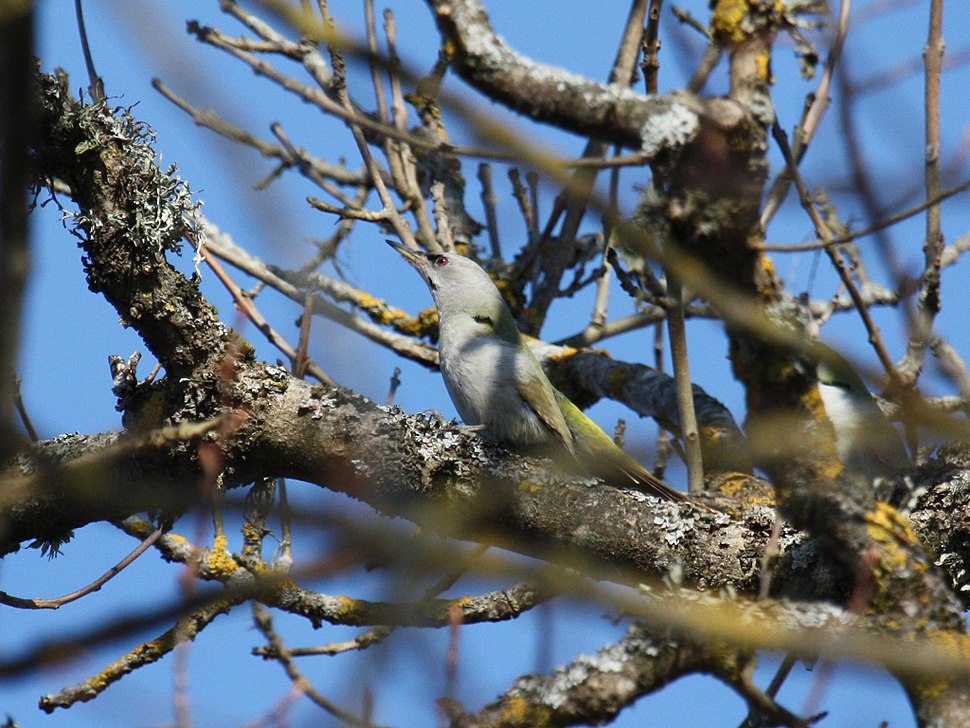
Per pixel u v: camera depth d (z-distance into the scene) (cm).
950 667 488
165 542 847
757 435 674
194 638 776
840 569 706
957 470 859
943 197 630
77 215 835
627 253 841
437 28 602
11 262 310
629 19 1166
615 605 484
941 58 819
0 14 298
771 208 764
